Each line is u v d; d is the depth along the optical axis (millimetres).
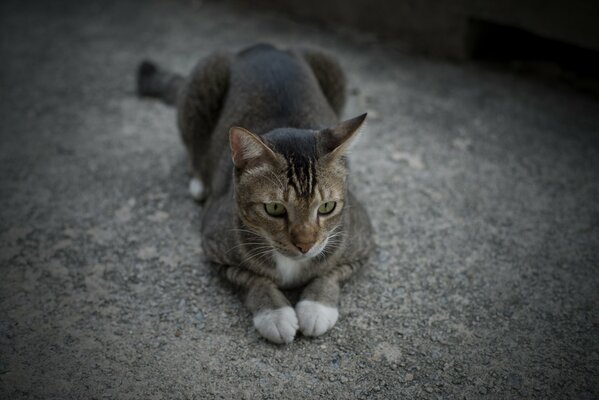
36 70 910
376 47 948
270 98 589
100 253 604
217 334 526
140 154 741
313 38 979
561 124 775
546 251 605
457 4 854
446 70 888
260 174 491
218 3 1116
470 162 721
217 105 649
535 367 500
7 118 803
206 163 647
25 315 542
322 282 540
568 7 764
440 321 538
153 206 663
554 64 875
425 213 650
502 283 573
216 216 563
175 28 1032
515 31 911
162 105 832
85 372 498
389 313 544
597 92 823
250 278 543
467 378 493
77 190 684
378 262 593
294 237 492
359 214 578
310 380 492
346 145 491
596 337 523
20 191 682
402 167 713
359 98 831
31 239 619
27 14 1094
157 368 500
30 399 479
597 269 585
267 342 519
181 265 591
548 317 541
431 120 792
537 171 706
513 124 780
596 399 478
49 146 752
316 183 488
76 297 560
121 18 1074
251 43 965
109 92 859
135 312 546
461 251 606
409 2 899
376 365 502
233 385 488
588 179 690
